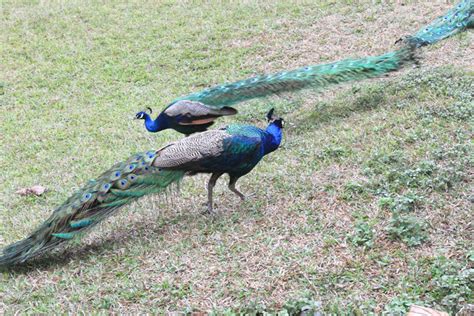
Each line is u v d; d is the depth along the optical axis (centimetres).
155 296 512
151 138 841
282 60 1034
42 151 843
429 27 953
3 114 973
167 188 647
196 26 1204
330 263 528
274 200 639
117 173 588
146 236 610
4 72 1114
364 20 1127
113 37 1203
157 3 1338
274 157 732
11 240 630
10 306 524
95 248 604
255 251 557
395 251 534
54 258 595
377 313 460
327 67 823
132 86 1023
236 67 1035
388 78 881
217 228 604
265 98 803
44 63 1134
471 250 517
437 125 739
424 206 591
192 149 588
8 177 781
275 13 1213
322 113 829
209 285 519
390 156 677
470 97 786
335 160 703
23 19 1313
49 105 991
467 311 436
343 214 600
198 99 779
